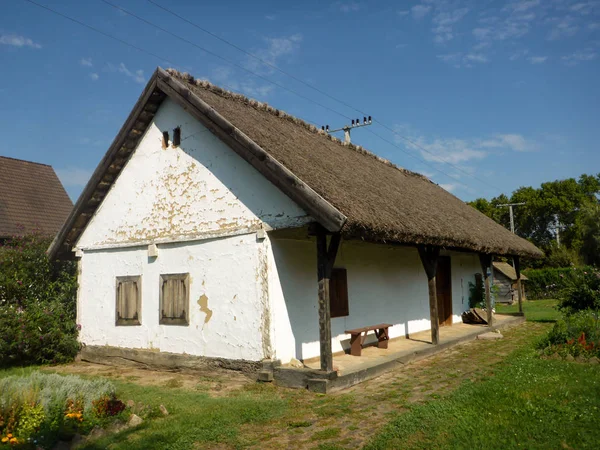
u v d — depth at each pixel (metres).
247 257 8.98
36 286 12.96
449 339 12.36
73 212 11.91
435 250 11.70
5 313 11.17
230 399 7.36
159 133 10.84
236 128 8.88
